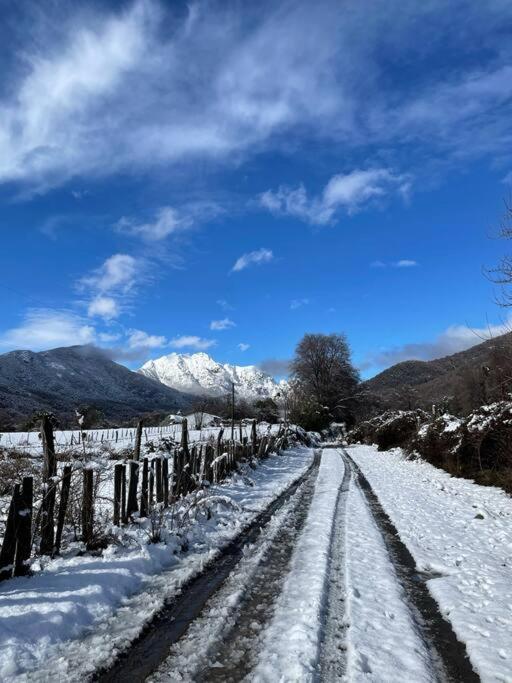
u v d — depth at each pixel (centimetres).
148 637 470
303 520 1030
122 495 829
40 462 1006
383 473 1948
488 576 650
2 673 400
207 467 1328
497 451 1527
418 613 545
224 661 425
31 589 553
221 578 642
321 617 517
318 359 7175
